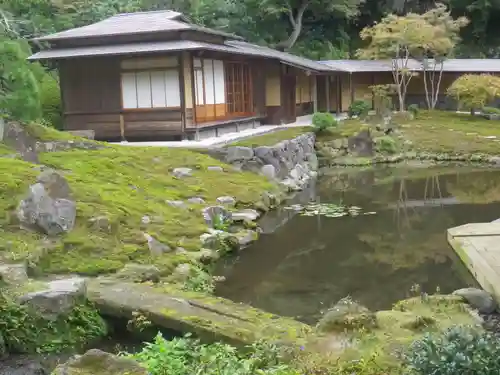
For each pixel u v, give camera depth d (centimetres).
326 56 4109
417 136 2594
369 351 549
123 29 1888
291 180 1777
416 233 1200
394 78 3531
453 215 1364
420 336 593
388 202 1546
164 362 496
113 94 1888
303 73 2938
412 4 4631
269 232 1220
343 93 3591
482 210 1411
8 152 1263
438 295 760
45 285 680
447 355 434
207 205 1217
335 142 2366
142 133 1875
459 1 4512
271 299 834
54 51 1872
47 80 2386
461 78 3150
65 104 1931
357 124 2677
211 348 547
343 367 513
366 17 4659
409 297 830
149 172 1350
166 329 634
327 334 598
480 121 2994
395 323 631
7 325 613
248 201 1355
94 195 1052
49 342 626
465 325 604
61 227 867
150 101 1859
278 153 1741
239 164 1653
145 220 1023
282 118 2656
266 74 2630
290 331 609
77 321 652
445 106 3631
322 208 1460
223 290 872
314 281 911
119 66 1869
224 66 2177
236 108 2309
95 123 1912
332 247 1104
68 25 2814
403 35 3234
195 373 477
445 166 2197
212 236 1041
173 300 686
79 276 783
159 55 1830
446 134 2620
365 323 615
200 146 1702
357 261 1012
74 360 457
